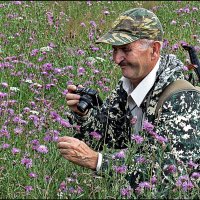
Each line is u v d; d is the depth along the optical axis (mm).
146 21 7652
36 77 13117
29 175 7719
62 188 7387
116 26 7734
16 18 18594
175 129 7387
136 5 25594
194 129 7395
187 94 7461
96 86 12773
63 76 13367
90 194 7438
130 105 8188
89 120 8633
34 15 20141
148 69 7734
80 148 7371
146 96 7801
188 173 7309
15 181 7988
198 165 7406
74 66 14266
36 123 9562
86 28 18734
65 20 20516
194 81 8805
